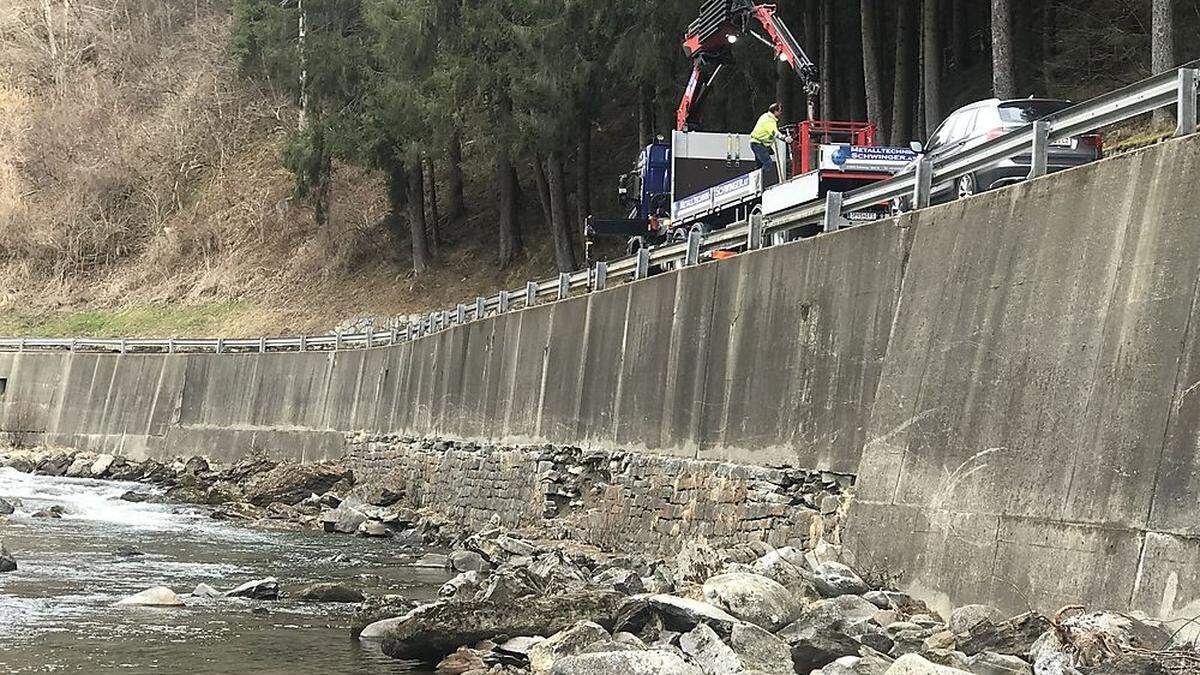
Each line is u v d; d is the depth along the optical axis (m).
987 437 11.05
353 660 11.21
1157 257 9.58
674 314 18.22
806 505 13.95
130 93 71.56
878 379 13.05
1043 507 10.16
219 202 61.53
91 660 10.98
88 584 16.31
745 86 34.88
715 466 16.11
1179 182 9.54
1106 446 9.62
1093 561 9.43
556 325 22.78
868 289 13.55
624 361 19.78
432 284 47.41
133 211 64.50
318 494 31.30
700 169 26.33
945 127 17.80
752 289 16.03
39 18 77.00
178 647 11.76
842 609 10.48
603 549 19.05
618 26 35.59
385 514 26.72
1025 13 34.44
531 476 22.34
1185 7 30.73
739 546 14.35
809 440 14.23
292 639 12.34
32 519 26.02
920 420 12.05
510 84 37.59
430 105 39.66
